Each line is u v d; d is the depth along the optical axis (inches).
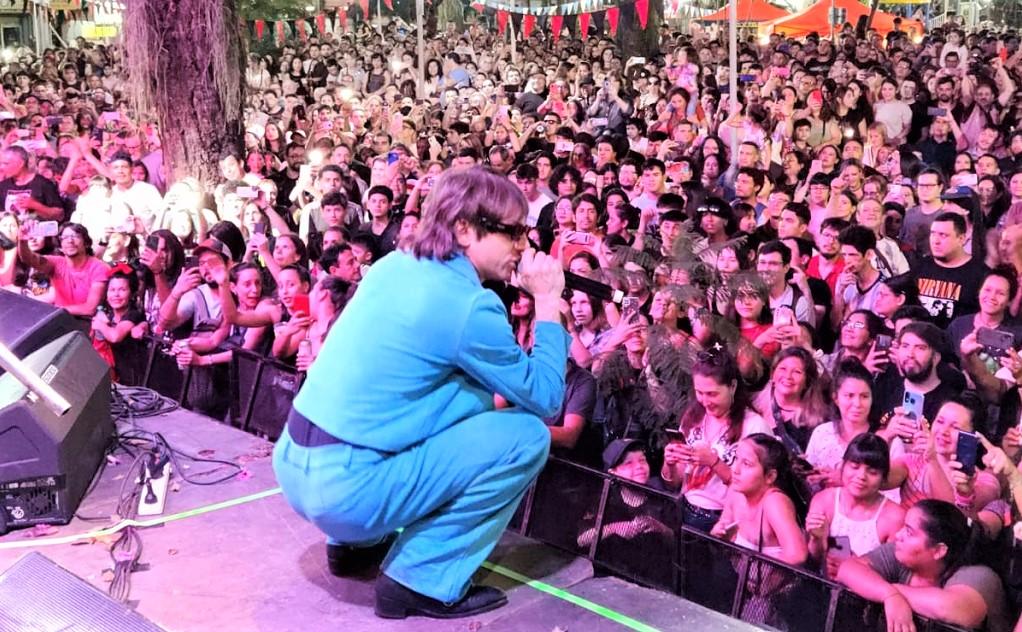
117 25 329.4
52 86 601.9
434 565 105.7
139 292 218.4
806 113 345.4
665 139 356.8
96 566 121.0
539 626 107.7
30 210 309.7
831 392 159.8
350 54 754.2
